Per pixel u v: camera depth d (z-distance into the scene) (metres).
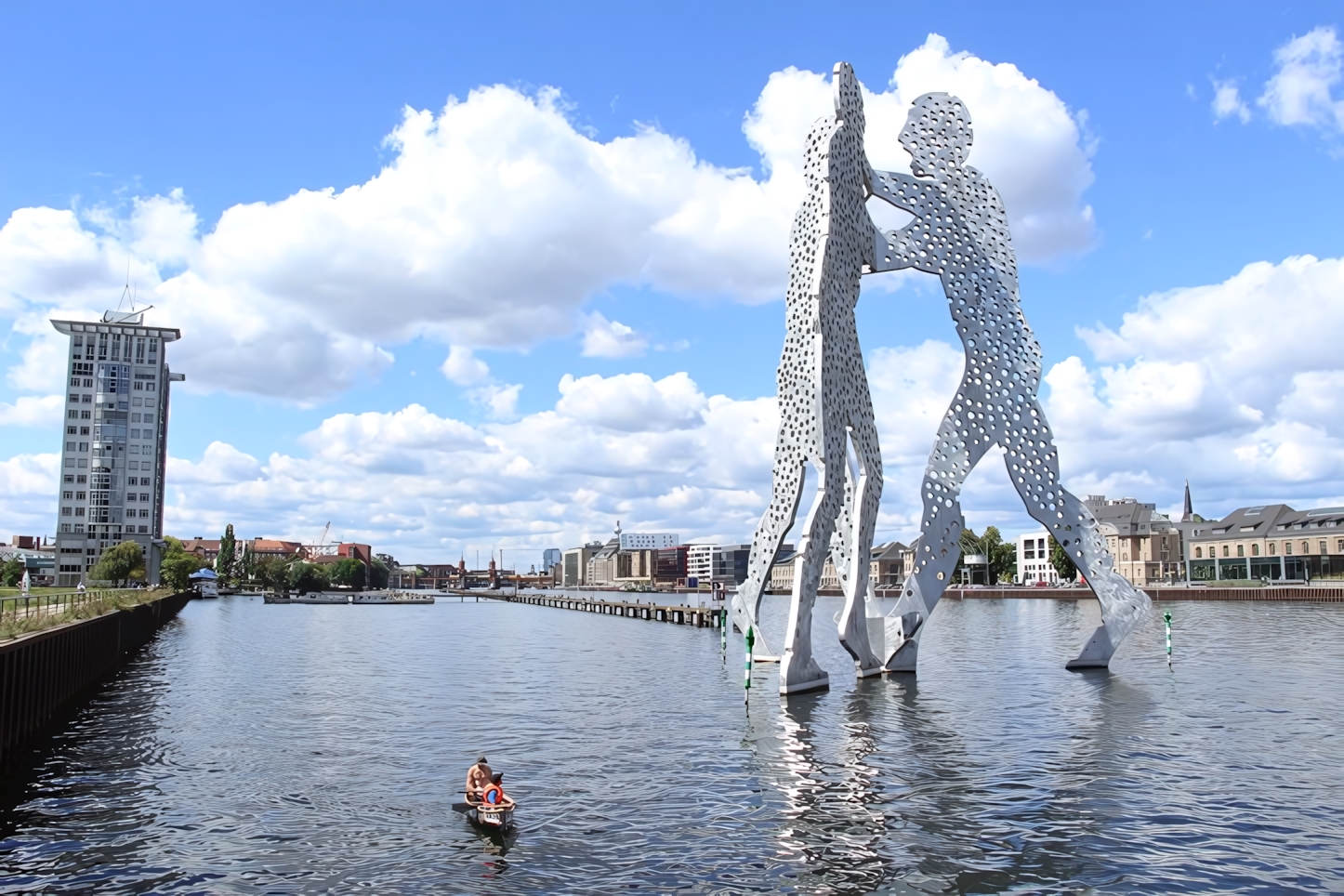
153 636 85.88
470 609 177.88
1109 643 51.00
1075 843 21.02
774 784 26.23
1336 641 66.94
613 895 18.20
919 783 26.17
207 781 27.12
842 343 44.72
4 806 24.44
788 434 48.78
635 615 131.00
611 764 28.88
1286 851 20.45
